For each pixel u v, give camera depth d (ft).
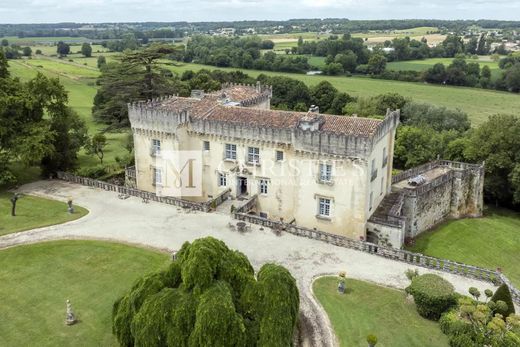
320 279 158.92
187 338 106.52
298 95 484.74
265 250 177.68
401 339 128.47
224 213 211.20
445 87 579.07
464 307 122.72
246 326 109.50
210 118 226.38
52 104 262.88
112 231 195.42
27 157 236.63
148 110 229.25
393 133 227.20
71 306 146.10
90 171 278.26
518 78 547.08
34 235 192.85
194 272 111.55
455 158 315.17
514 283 201.36
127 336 116.47
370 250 176.86
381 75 627.46
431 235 240.53
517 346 116.16
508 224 270.46
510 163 282.36
